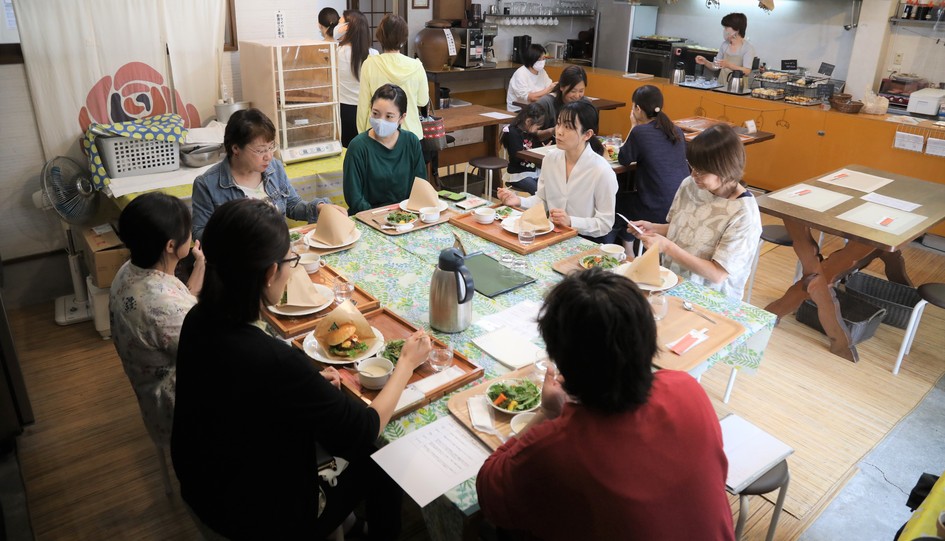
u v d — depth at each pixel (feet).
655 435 3.61
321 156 13.12
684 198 8.61
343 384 5.53
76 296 12.02
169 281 6.35
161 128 11.32
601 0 23.80
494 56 24.26
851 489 8.13
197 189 8.49
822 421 9.41
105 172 11.08
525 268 7.93
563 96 15.52
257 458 4.43
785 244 11.92
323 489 5.37
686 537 3.58
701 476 3.67
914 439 9.09
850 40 20.13
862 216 10.21
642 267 7.38
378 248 8.41
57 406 9.48
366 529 6.49
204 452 4.46
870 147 16.79
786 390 10.14
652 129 12.32
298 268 6.79
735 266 7.95
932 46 17.83
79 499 7.82
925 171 15.98
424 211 9.30
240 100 14.06
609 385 3.50
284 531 4.66
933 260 15.11
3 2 10.98
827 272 10.86
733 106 19.26
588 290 3.55
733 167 7.61
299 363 4.40
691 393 3.86
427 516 5.11
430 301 6.45
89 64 11.75
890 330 12.05
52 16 11.19
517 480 3.76
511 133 15.35
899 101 18.02
